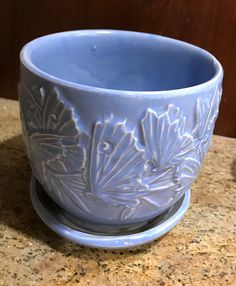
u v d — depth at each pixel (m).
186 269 0.39
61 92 0.33
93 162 0.34
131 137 0.33
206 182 0.51
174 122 0.34
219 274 0.39
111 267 0.39
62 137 0.34
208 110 0.36
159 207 0.39
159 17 0.54
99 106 0.32
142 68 0.48
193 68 0.45
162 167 0.35
